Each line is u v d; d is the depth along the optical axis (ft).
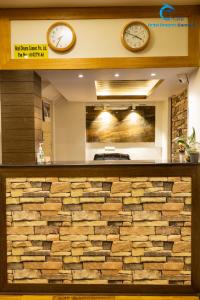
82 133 23.98
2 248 8.19
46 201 8.18
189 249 8.11
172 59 10.81
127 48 10.75
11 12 10.78
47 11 10.74
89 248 8.18
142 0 10.30
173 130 20.90
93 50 10.85
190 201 8.09
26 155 11.23
